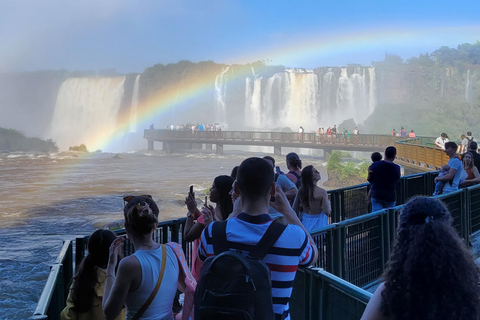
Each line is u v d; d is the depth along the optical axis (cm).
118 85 12288
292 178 817
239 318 234
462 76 11369
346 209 1043
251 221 278
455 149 1012
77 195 3456
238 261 244
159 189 3784
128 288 330
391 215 746
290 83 9875
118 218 2566
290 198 707
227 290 238
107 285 364
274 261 270
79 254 617
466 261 197
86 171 5225
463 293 192
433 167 2528
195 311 247
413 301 193
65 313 422
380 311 201
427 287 193
